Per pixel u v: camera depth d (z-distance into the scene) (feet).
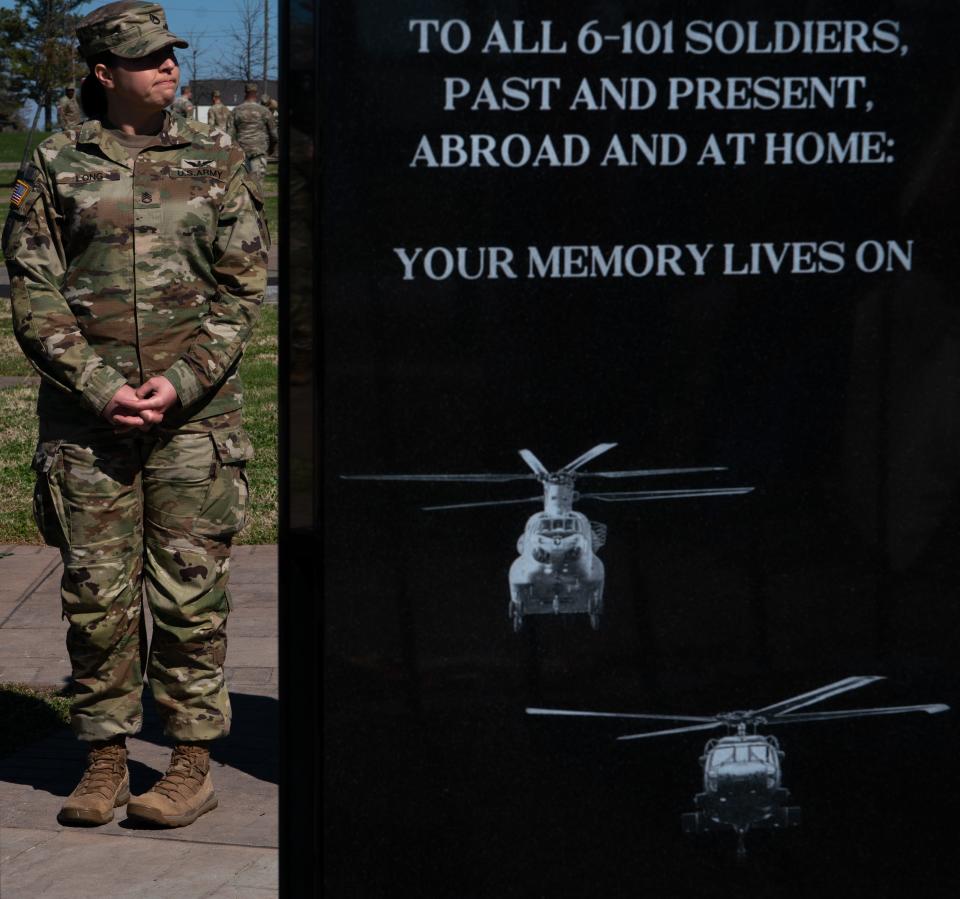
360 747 6.87
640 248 6.56
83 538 11.15
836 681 6.97
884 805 7.09
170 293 11.03
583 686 6.88
